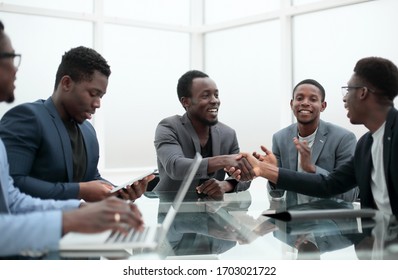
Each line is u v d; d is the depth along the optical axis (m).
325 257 1.03
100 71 1.68
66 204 1.37
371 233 1.25
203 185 2.01
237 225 1.36
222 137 2.31
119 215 0.97
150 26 4.22
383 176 1.57
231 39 4.37
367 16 3.37
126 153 4.18
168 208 1.64
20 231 0.91
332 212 1.45
